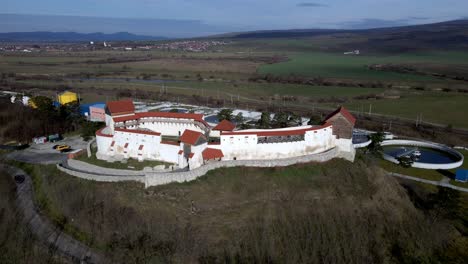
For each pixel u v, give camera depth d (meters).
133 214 78.69
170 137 116.88
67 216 81.12
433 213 88.12
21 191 93.75
